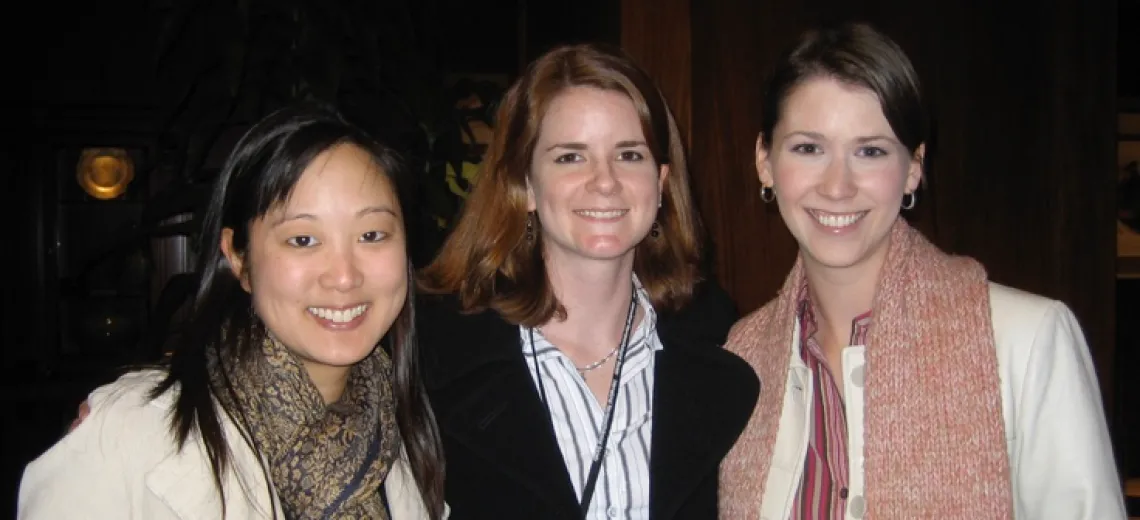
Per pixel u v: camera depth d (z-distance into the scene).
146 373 1.23
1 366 4.05
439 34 2.98
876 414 1.37
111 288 4.20
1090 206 2.78
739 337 1.68
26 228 4.09
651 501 1.49
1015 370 1.32
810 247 1.41
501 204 1.59
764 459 1.49
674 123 1.65
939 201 2.69
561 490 1.45
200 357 1.21
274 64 2.59
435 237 2.58
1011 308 1.36
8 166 4.06
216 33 2.54
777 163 1.42
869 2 2.63
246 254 1.23
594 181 1.47
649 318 1.64
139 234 2.50
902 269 1.44
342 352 1.23
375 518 1.34
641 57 2.49
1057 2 2.74
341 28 2.62
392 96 2.75
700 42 2.53
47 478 1.13
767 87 1.45
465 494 1.51
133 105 4.19
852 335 1.48
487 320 1.59
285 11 2.55
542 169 1.52
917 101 1.33
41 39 4.18
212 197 1.24
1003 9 2.72
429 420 1.47
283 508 1.23
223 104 2.61
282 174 1.18
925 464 1.32
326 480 1.26
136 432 1.14
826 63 1.34
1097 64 2.77
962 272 1.42
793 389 1.51
